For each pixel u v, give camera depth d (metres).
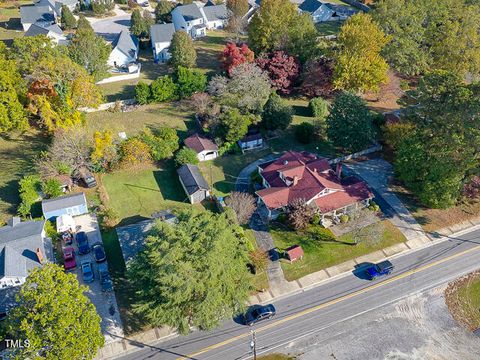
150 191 63.72
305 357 43.66
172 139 70.25
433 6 92.62
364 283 51.22
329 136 70.25
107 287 49.09
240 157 71.31
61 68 72.25
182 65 94.88
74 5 132.38
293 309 48.31
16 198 61.03
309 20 92.69
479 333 46.12
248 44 96.19
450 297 49.62
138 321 46.69
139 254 46.09
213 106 75.31
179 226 44.69
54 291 38.59
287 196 59.47
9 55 76.75
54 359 37.06
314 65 83.44
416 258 54.25
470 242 56.50
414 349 44.38
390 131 68.31
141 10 134.00
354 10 132.75
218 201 60.50
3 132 74.12
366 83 79.81
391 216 60.16
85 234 55.44
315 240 56.31
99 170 66.19
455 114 57.56
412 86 92.38
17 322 38.84
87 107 77.88
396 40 85.38
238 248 46.16
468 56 83.00
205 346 44.75
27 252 49.69
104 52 92.75
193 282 40.16
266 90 75.50
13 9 134.75
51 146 67.12
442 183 56.28
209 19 121.62
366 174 67.44
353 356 43.72
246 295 43.88
